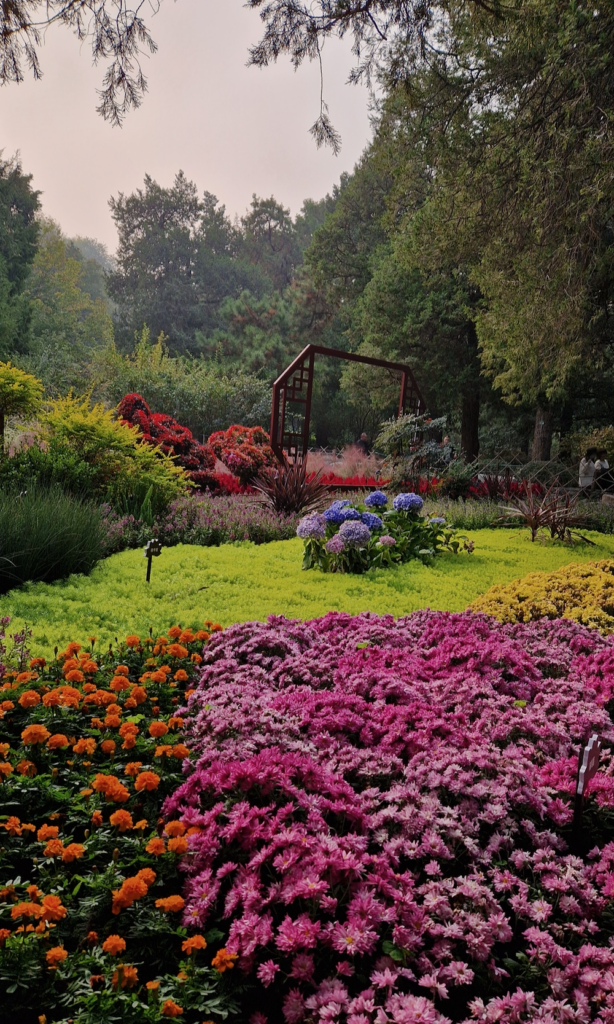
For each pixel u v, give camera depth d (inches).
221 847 72.7
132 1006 56.3
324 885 63.9
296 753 86.1
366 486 465.1
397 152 496.4
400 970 60.6
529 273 427.2
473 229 450.0
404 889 68.1
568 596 199.5
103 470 309.0
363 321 857.5
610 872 77.2
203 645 143.3
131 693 109.2
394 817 77.2
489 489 493.7
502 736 101.7
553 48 350.9
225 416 782.5
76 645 124.3
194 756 93.0
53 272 2271.2
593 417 852.6
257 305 1396.4
